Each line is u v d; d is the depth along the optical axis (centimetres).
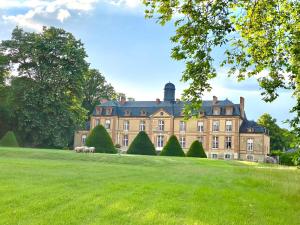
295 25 1296
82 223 767
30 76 5359
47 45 5150
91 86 8625
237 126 6988
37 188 1145
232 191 1358
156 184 1405
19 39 5278
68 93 5466
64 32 5431
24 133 5309
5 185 1174
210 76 1113
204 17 1055
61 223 759
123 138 7750
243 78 1306
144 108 7769
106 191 1156
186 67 1107
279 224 882
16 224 743
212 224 820
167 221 812
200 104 1132
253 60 1299
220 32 1048
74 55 5291
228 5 1118
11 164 1978
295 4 1273
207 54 1073
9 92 5122
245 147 6962
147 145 4403
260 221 895
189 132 7306
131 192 1166
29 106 5081
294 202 1209
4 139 4684
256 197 1249
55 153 3152
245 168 2702
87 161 2864
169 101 7788
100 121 7838
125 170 2006
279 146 8088
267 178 1922
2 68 5303
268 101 1296
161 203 1007
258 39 1309
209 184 1561
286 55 1307
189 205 1015
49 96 5019
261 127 7025
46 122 5109
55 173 1616
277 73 1285
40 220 774
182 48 1072
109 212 866
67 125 5244
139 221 802
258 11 1253
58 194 1059
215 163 3247
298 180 1872
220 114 7112
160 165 2795
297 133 1096
